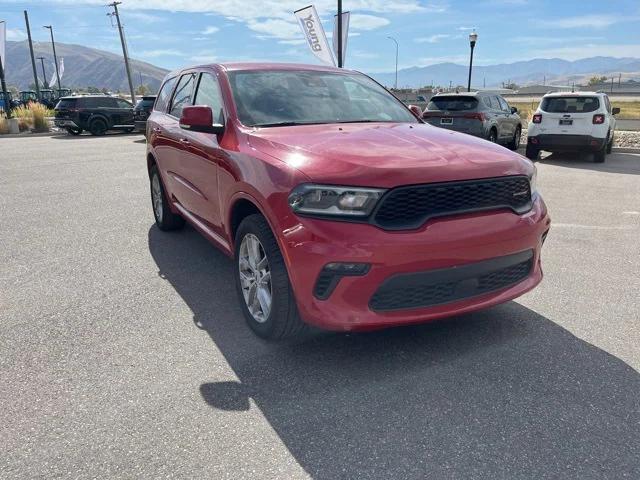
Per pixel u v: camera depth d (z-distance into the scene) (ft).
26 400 9.78
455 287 10.50
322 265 9.77
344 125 13.61
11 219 23.54
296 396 9.92
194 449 8.47
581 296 14.55
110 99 80.12
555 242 19.71
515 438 8.71
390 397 9.86
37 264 17.40
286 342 12.01
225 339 12.16
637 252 18.48
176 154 17.25
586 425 9.02
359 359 11.24
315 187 9.90
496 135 49.32
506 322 12.92
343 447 8.52
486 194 10.64
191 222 17.08
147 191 30.27
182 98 18.28
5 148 56.90
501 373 10.64
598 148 42.06
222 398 9.85
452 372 10.70
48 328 12.71
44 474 7.91
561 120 42.93
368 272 9.68
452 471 7.99
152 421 9.18
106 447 8.52
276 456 8.32
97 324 12.93
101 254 18.47
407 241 9.70
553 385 10.21
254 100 14.16
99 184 32.63
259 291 11.86
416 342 11.96
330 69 16.84
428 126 14.35
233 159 12.39
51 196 28.78
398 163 10.17
